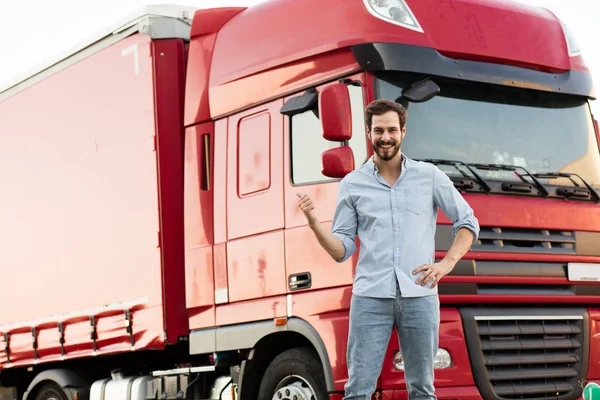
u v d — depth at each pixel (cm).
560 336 760
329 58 746
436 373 704
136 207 906
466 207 576
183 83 897
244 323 801
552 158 789
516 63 786
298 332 746
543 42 808
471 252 717
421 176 576
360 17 736
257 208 793
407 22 739
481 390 715
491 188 736
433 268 553
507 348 729
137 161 909
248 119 814
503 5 798
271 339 800
